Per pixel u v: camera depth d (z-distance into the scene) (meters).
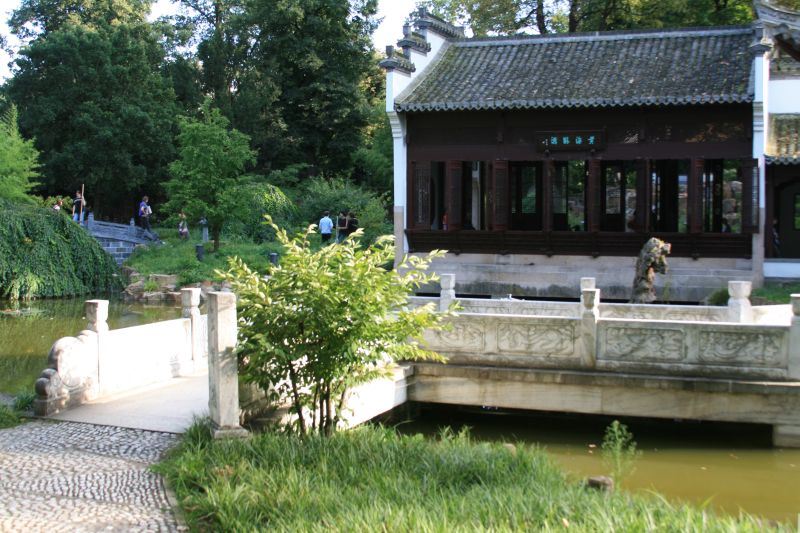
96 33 39.28
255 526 5.66
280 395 8.23
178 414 8.82
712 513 6.77
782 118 21.23
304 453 7.21
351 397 9.44
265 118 42.97
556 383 10.44
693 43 21.56
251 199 30.83
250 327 8.01
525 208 23.08
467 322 10.96
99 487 6.57
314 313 7.86
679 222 21.00
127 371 10.12
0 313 21.91
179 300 25.41
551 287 20.62
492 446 8.31
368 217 32.09
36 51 38.59
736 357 9.95
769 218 19.78
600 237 20.19
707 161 20.16
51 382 8.87
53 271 25.86
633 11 31.50
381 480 6.71
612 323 10.37
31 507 6.10
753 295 18.00
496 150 20.98
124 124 39.03
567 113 20.34
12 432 8.20
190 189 29.73
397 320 8.53
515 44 23.44
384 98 46.75
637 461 9.41
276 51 43.34
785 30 17.78
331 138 44.62
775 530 5.89
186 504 6.14
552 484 7.06
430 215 21.64
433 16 22.91
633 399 10.20
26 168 31.34
